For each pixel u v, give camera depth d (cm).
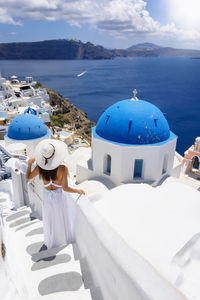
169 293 188
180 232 337
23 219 701
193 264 280
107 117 1256
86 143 4381
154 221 376
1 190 1132
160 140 1204
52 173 391
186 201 415
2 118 2828
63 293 287
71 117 7112
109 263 259
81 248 390
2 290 201
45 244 471
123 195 480
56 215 420
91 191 1193
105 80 18988
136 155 1180
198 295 245
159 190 473
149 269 217
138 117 1174
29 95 5706
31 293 336
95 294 327
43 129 1958
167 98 11219
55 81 18075
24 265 393
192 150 1666
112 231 290
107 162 1323
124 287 229
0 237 233
